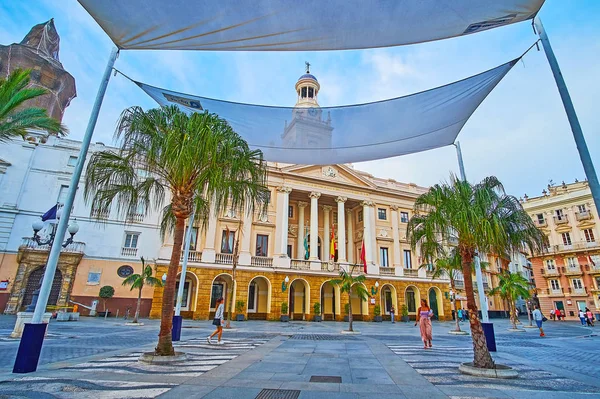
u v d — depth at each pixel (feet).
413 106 24.54
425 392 17.98
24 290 75.46
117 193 28.68
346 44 17.65
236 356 29.45
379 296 106.11
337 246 113.91
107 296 80.94
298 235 114.83
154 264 87.25
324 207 122.21
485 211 26.45
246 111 27.61
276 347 37.14
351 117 26.05
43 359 25.40
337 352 34.09
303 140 29.40
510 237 27.27
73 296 79.41
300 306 104.88
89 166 26.66
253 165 28.91
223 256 91.71
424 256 31.73
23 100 32.55
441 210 28.25
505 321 130.82
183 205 28.22
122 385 17.81
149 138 27.12
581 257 132.16
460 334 64.23
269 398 16.19
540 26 16.85
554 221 142.82
